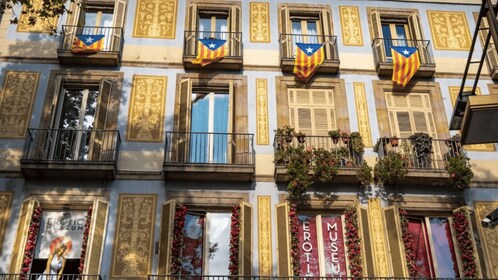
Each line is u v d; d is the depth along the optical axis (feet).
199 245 45.73
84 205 45.85
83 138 50.19
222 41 54.44
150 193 46.62
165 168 46.16
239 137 49.85
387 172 47.29
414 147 49.73
